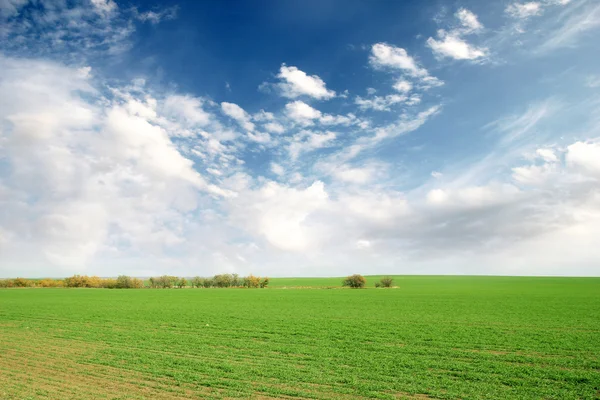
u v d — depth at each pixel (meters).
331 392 17.72
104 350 27.14
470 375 20.34
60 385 18.75
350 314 48.75
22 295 89.38
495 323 39.84
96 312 51.69
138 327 38.16
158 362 23.38
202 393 17.45
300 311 52.62
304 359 24.34
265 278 135.25
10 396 17.03
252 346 28.44
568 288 112.12
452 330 35.28
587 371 21.12
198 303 66.19
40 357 24.95
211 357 24.92
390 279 127.12
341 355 25.31
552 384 18.86
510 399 16.69
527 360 23.70
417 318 44.28
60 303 66.38
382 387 18.39
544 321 41.09
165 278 134.50
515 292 93.31
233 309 55.66
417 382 19.19
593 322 40.12
